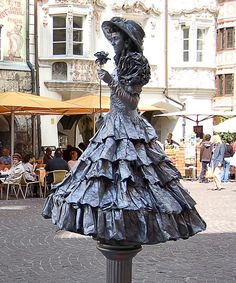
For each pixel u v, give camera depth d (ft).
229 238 37.96
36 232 39.83
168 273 28.07
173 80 104.17
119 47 13.08
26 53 86.99
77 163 13.16
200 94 105.19
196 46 104.53
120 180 12.38
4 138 86.12
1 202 57.11
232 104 155.22
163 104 103.65
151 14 101.50
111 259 12.93
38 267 29.22
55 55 90.02
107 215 12.00
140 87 13.04
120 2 97.40
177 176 13.25
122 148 12.76
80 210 12.25
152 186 12.57
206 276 27.55
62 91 90.02
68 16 89.35
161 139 107.34
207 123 106.73
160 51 103.24
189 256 32.07
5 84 84.23
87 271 28.43
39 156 86.33
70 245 35.17
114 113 13.23
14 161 61.52
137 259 31.04
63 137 98.32
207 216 48.29
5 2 84.07
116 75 13.10
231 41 154.61
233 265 29.99
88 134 96.84
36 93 87.76
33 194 63.16
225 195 65.51
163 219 12.23
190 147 86.33
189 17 103.81
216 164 71.72
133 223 12.00
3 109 68.90
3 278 26.91
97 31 94.63
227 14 153.99
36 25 88.02
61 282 26.25
